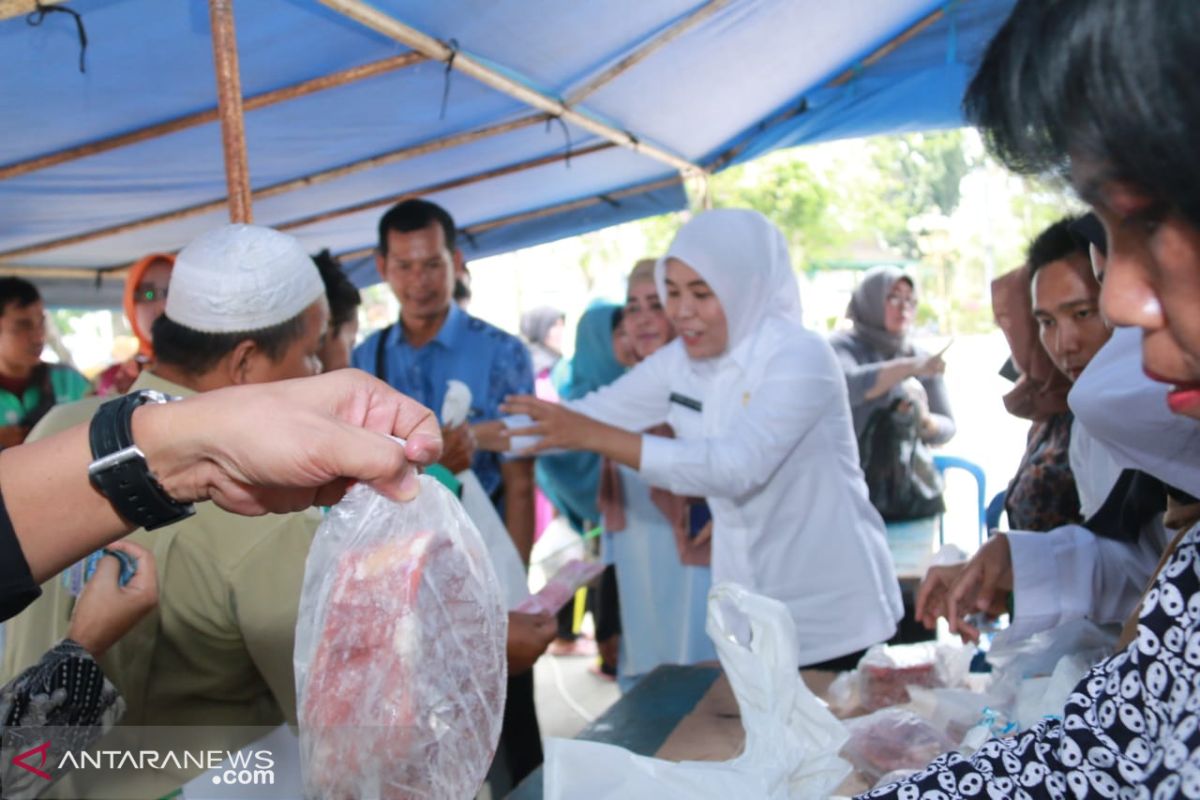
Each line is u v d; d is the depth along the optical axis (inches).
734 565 89.3
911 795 33.0
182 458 28.9
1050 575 54.3
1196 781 22.7
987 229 712.4
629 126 152.0
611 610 156.3
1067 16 18.1
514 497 114.1
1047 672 53.6
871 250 726.5
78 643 42.6
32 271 187.5
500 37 105.9
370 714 26.9
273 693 49.0
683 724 57.3
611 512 116.9
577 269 797.9
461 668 28.8
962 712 50.4
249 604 47.5
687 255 87.2
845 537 86.7
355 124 126.3
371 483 28.9
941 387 159.5
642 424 103.6
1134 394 38.4
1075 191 19.9
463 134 138.6
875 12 131.9
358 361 121.6
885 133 162.2
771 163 645.9
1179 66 16.4
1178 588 27.6
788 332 87.4
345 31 95.7
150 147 120.6
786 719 44.1
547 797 40.5
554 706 157.1
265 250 53.4
